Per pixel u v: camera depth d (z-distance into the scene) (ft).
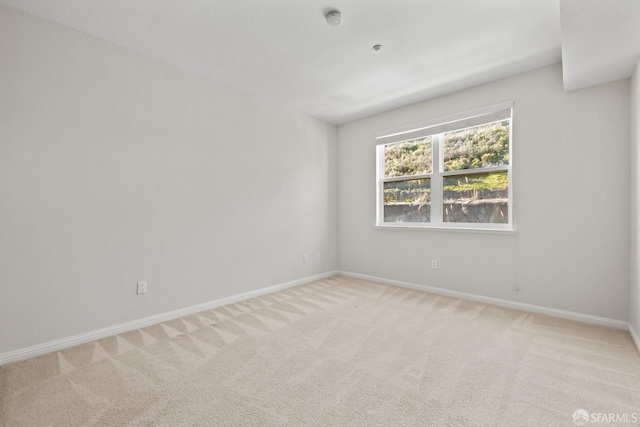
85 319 7.85
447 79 10.56
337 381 5.93
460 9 6.89
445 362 6.63
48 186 7.29
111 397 5.45
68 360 6.84
